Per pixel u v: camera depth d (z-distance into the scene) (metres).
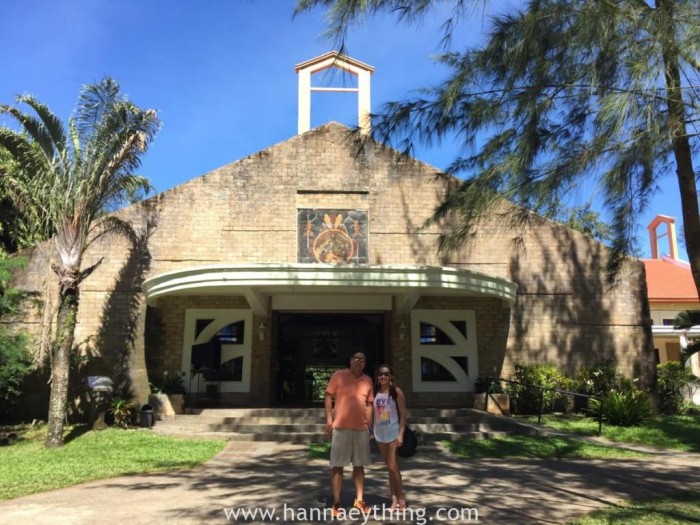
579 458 10.93
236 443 12.54
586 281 17.69
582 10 5.86
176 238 16.98
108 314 16.52
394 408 6.63
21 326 16.08
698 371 23.47
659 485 8.37
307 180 17.50
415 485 8.17
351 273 14.03
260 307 16.23
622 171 6.15
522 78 6.48
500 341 17.33
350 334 18.55
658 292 24.64
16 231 19.70
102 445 12.23
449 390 17.09
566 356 17.27
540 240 17.83
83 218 13.26
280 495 7.47
